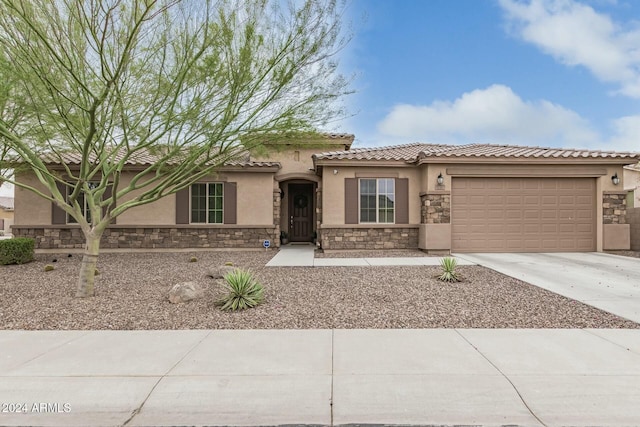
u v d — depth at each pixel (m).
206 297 7.00
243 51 6.38
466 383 3.54
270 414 3.10
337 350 4.37
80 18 5.45
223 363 4.00
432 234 13.55
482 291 7.40
